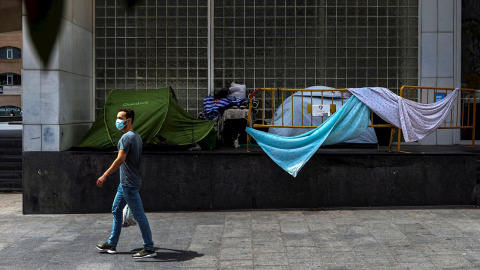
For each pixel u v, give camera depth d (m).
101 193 8.19
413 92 9.98
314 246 6.04
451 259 5.43
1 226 7.34
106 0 9.95
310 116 8.73
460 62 10.05
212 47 10.00
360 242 6.17
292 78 10.01
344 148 8.88
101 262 5.57
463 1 10.08
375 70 9.98
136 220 5.73
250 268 5.28
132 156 5.74
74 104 8.88
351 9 9.97
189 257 5.70
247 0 10.00
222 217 7.71
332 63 9.98
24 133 8.12
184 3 10.01
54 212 8.20
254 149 8.78
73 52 8.79
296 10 9.98
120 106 8.73
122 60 9.97
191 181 8.20
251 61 10.01
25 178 8.15
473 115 9.32
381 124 8.94
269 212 7.98
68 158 8.13
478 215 7.50
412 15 9.98
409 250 5.80
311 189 8.19
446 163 8.20
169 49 10.01
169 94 8.88
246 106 9.42
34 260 5.65
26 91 8.09
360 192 8.19
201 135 8.54
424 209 7.96
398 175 8.19
